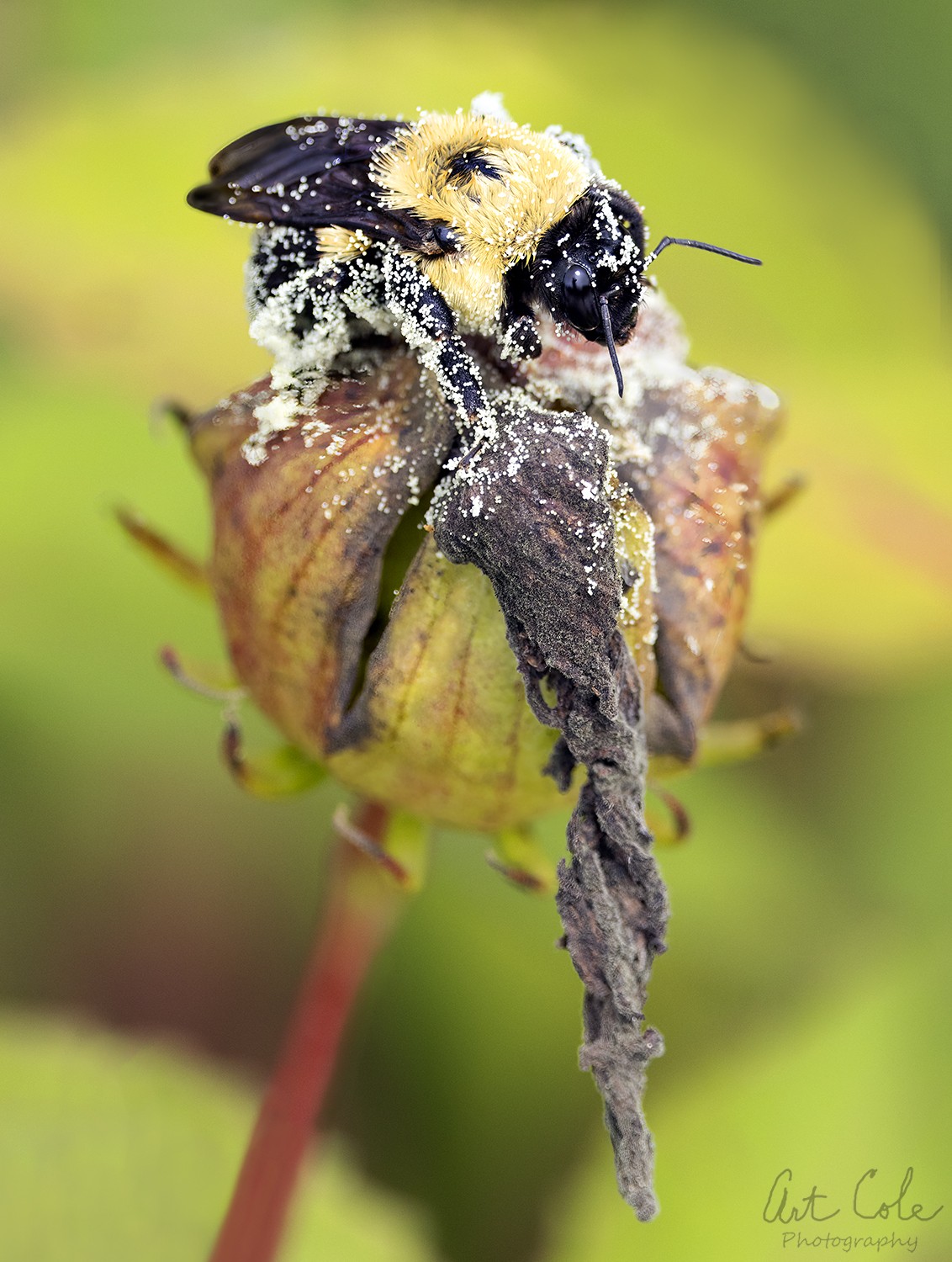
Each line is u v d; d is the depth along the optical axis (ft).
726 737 0.67
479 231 0.62
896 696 0.80
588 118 0.82
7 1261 0.75
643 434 0.63
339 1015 0.70
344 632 0.63
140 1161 0.76
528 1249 0.77
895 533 0.79
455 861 0.77
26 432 0.79
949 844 0.79
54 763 0.79
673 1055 0.77
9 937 0.80
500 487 0.60
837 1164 0.74
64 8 0.90
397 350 0.63
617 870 0.61
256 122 0.81
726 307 0.82
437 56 0.82
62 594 0.78
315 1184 0.77
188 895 0.81
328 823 0.81
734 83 0.84
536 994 0.79
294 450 0.62
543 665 0.60
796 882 0.78
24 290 0.79
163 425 0.79
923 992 0.76
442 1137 0.78
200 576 0.67
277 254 0.63
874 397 0.81
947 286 0.83
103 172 0.80
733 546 0.63
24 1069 0.76
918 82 0.91
